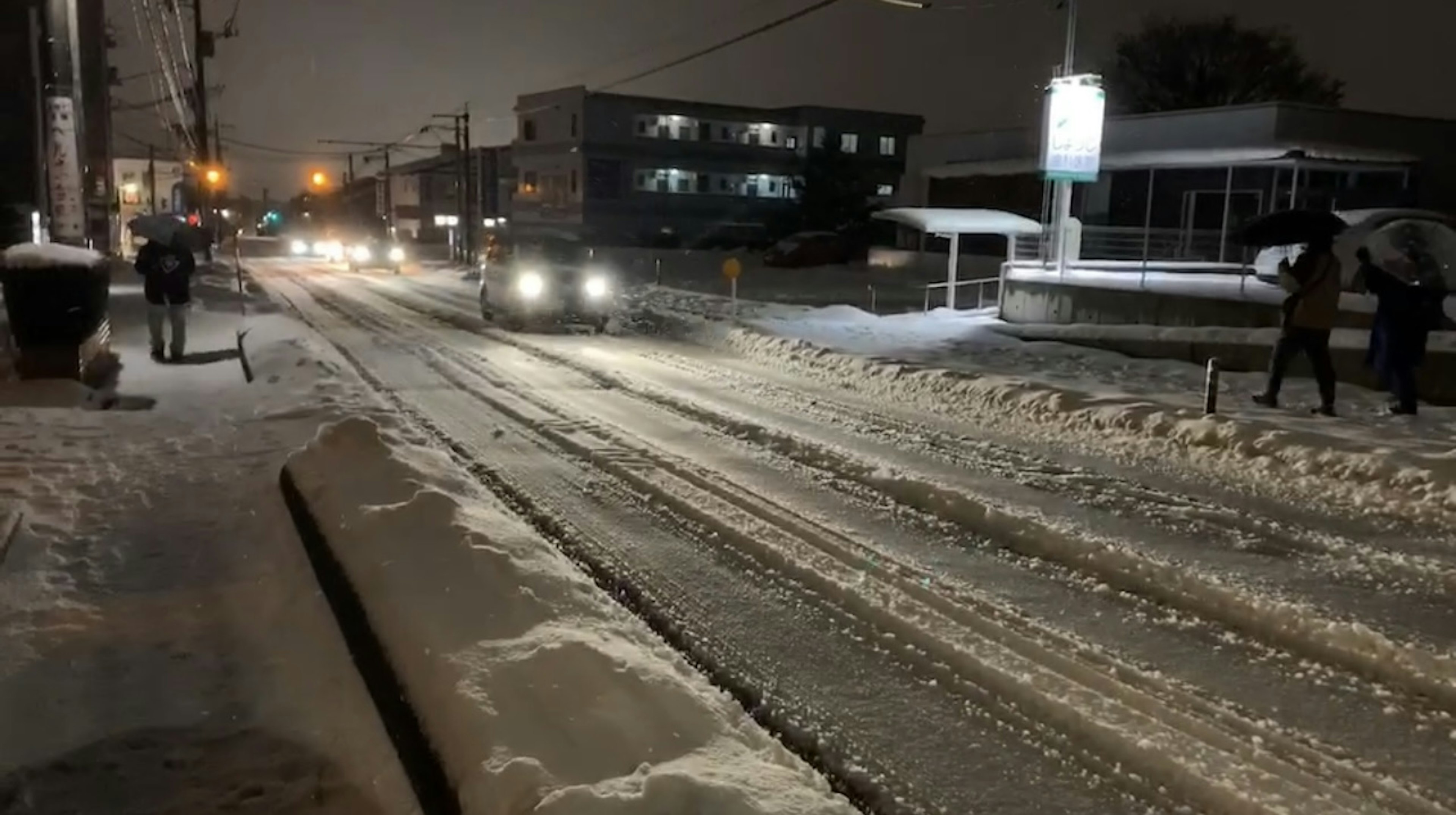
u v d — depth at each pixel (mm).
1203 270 30312
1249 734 4719
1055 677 5258
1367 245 20844
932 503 8438
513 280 22422
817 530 7707
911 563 7004
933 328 23906
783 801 3744
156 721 4910
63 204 18641
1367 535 7812
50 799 4273
